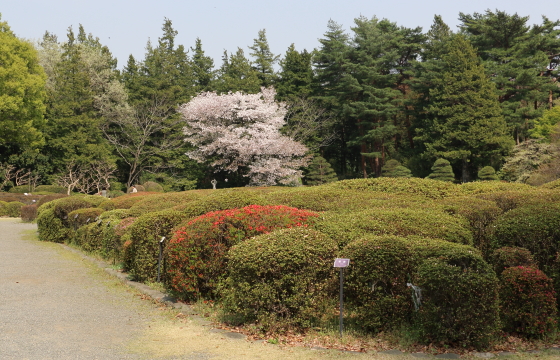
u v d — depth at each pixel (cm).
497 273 492
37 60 3331
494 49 3641
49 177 3394
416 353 405
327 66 3828
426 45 3816
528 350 416
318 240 493
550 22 3772
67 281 748
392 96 3638
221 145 3130
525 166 2694
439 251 455
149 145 3775
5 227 1769
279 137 3244
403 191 941
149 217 739
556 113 2873
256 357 397
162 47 4359
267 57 4381
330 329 471
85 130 3384
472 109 3231
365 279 462
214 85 4422
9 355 396
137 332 472
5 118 3027
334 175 3422
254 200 729
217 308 551
